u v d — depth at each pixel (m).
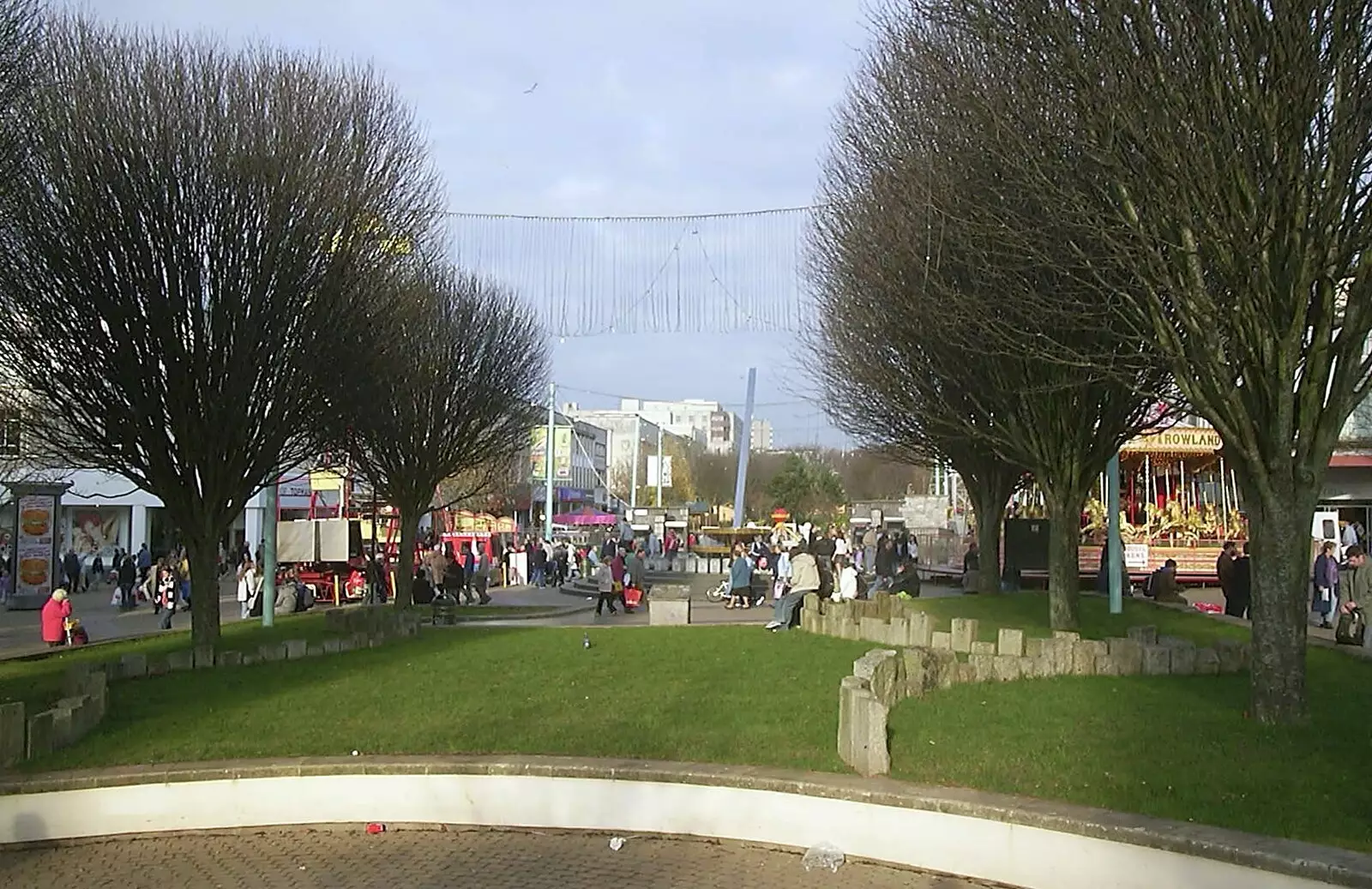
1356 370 9.40
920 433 26.45
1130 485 35.00
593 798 8.57
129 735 10.08
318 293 16.25
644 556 48.53
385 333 18.80
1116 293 10.18
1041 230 11.05
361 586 34.31
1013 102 10.62
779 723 10.23
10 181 12.69
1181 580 33.81
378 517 37.91
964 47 12.65
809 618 18.22
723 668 13.94
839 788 7.86
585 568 43.59
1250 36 8.77
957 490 58.03
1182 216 9.18
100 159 14.66
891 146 17.17
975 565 35.78
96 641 20.88
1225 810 7.05
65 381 15.21
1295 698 9.57
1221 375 9.41
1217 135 8.97
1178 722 9.73
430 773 8.78
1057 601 17.92
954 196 13.59
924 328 17.23
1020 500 40.66
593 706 11.35
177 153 15.12
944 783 7.93
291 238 15.72
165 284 15.10
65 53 14.91
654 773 8.46
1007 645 12.80
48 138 14.38
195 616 16.28
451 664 14.66
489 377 27.92
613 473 117.69
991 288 13.84
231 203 15.34
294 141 16.06
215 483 16.14
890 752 8.74
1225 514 34.47
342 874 7.69
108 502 45.53
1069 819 6.93
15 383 16.17
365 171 17.09
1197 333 9.49
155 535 48.12
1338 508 36.75
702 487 105.19
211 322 15.52
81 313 14.77
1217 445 33.72
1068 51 9.49
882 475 96.69
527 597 37.75
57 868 7.85
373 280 17.66
